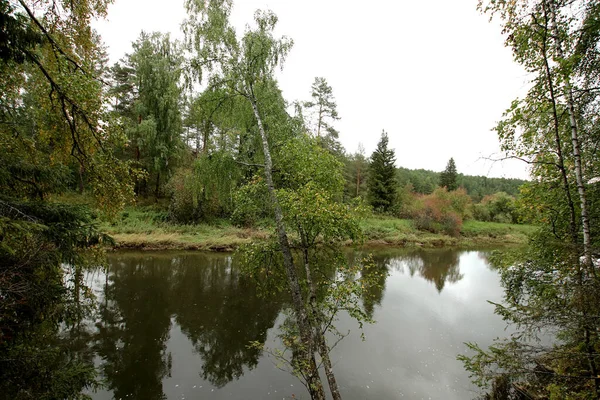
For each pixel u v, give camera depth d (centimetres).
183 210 2439
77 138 564
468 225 3819
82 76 511
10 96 552
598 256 423
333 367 788
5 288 338
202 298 1208
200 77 770
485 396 686
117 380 704
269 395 677
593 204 517
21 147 572
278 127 826
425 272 1864
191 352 835
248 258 775
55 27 552
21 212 390
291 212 654
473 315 1159
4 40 370
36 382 380
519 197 624
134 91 2642
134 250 1958
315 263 806
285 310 1109
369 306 1220
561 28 512
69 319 493
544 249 541
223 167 833
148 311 1068
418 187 6431
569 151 554
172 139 2517
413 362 821
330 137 3061
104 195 618
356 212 725
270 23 781
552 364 479
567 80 474
